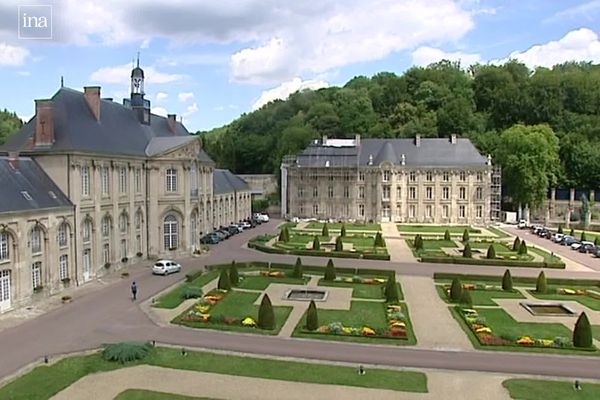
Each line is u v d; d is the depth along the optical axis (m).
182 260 72.88
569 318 46.28
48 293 51.88
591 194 134.62
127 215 67.94
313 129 171.25
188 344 38.06
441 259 73.06
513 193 135.62
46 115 57.53
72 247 56.28
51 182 56.72
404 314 46.56
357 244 88.31
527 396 29.66
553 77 162.25
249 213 132.25
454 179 128.62
